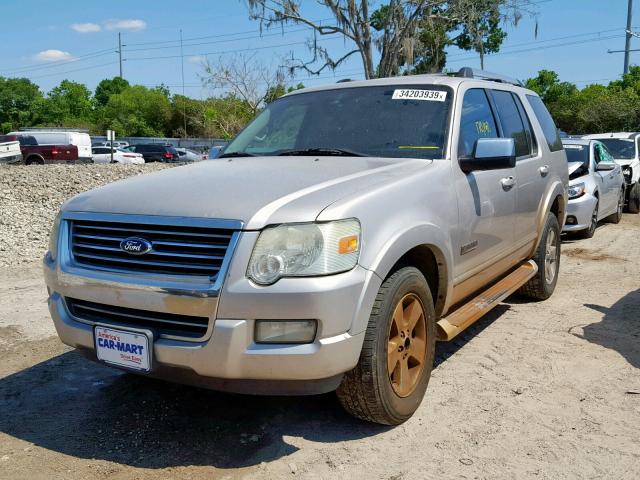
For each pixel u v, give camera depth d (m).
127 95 76.25
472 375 4.19
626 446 3.24
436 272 3.78
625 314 5.55
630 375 4.16
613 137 14.43
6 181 14.81
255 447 3.30
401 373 3.42
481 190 4.23
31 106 77.81
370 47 26.91
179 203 3.14
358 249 3.02
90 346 3.26
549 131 6.12
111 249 3.18
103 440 3.41
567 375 4.18
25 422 3.65
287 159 4.02
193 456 3.22
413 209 3.42
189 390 4.04
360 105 4.48
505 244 4.77
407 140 4.10
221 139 49.34
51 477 3.04
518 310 5.76
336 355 2.92
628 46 42.16
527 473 3.00
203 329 2.94
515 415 3.60
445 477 2.98
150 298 3.00
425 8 26.27
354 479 2.97
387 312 3.17
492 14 26.67
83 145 31.11
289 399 3.86
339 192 3.17
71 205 3.49
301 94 4.95
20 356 4.73
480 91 4.79
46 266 3.52
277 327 2.88
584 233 10.02
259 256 2.87
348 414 3.62
